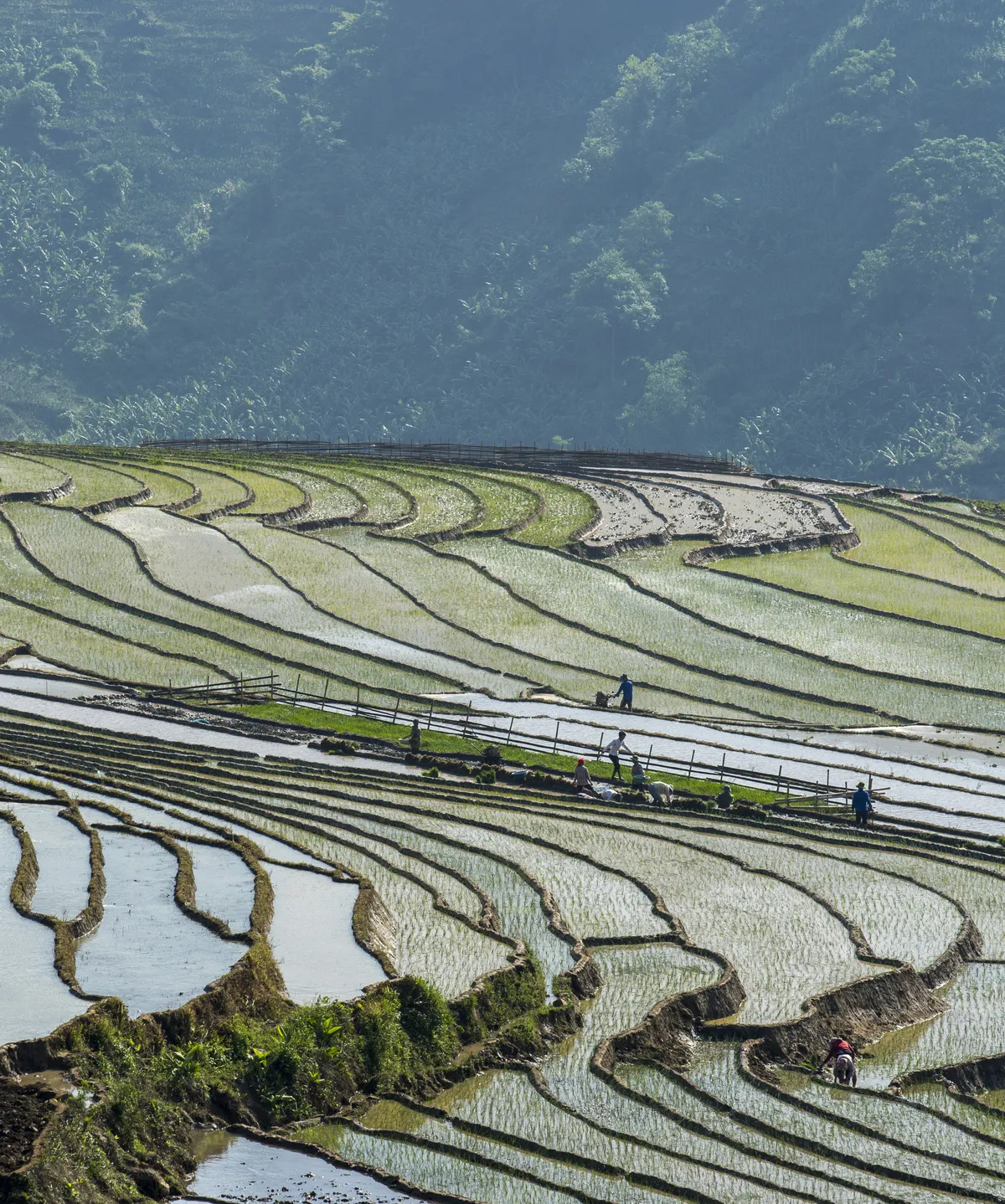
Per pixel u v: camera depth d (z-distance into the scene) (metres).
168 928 48.25
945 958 57.38
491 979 48.34
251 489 141.25
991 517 146.75
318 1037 42.00
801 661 105.19
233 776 73.88
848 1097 45.75
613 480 155.12
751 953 56.50
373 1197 36.06
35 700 88.19
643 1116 42.62
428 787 76.44
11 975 42.78
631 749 86.19
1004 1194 39.53
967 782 84.38
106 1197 33.62
